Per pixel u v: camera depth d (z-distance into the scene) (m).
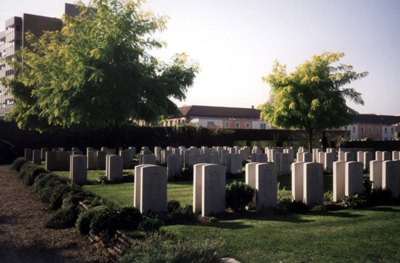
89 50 18.02
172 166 16.53
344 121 26.77
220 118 63.22
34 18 56.25
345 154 19.56
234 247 6.20
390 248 6.16
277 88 27.30
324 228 7.44
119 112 18.33
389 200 10.51
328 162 18.97
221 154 19.83
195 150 21.00
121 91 18.20
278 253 5.92
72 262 6.58
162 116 21.00
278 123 27.50
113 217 7.47
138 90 18.38
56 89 18.12
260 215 8.83
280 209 9.22
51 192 11.45
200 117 61.84
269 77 27.45
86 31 18.62
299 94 26.02
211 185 8.84
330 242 6.48
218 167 9.00
